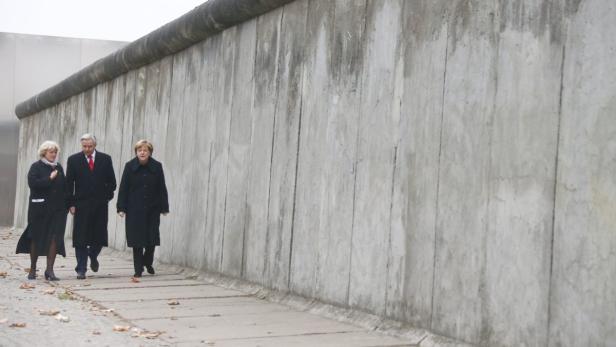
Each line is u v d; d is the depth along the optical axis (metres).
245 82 11.30
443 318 7.03
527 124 6.24
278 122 10.27
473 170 6.79
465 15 6.99
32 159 26.06
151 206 12.30
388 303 7.79
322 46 9.32
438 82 7.29
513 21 6.44
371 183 8.20
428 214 7.31
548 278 5.95
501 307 6.38
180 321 8.05
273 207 10.23
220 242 11.74
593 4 5.70
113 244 16.69
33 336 7.05
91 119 19.30
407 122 7.70
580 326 5.65
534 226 6.11
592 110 5.67
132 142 16.16
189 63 13.46
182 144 13.55
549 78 6.06
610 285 5.44
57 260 15.23
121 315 8.38
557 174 5.93
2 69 30.34
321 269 9.01
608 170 5.51
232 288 10.91
